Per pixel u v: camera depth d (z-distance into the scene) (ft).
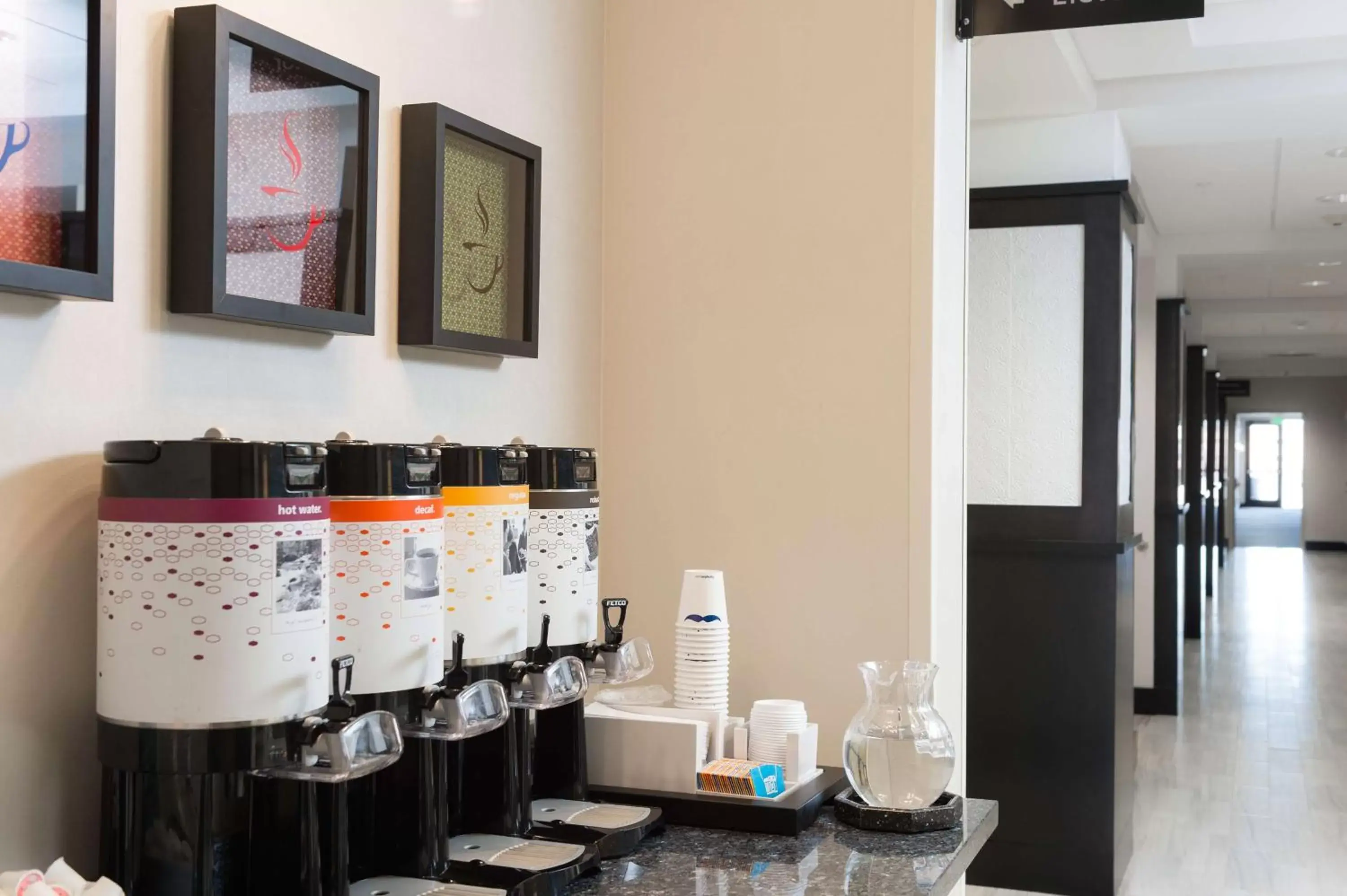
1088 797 12.71
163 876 3.13
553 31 5.99
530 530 4.72
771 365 6.21
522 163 5.57
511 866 4.00
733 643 6.25
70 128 3.26
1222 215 20.67
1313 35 12.10
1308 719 21.38
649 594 6.42
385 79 4.76
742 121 6.28
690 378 6.36
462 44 5.24
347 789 3.60
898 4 5.99
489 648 4.24
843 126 6.09
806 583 6.12
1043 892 12.81
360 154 4.42
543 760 4.89
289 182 4.07
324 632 3.36
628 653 4.86
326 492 3.40
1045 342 12.87
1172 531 21.94
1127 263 13.43
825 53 6.13
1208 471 40.91
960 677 6.54
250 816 3.27
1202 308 31.40
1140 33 12.06
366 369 4.65
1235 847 14.29
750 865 4.33
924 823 4.72
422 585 3.76
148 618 3.11
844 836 4.67
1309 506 65.31
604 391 6.53
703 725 4.98
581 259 6.30
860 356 6.04
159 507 3.11
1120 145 14.14
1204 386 33.83
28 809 3.30
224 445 3.14
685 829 4.76
